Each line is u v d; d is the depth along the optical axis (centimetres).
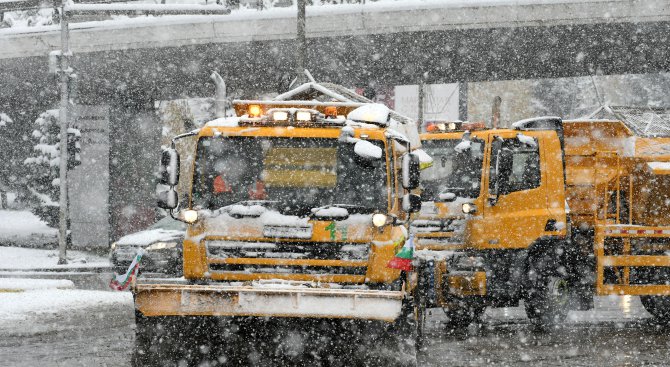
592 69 7256
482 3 5841
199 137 1912
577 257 2867
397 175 1955
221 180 1895
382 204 1859
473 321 2917
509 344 2384
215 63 7006
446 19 5922
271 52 6638
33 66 7281
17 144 8962
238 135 1906
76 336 2405
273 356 1828
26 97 8519
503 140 2745
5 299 3120
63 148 5647
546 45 6347
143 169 7956
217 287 1709
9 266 5606
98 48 6669
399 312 1688
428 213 2764
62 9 5506
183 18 6362
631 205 2928
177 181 1903
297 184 1878
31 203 8125
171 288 1716
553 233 2756
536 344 2392
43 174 7981
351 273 1797
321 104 2023
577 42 6262
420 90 8444
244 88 8019
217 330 1797
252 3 6309
